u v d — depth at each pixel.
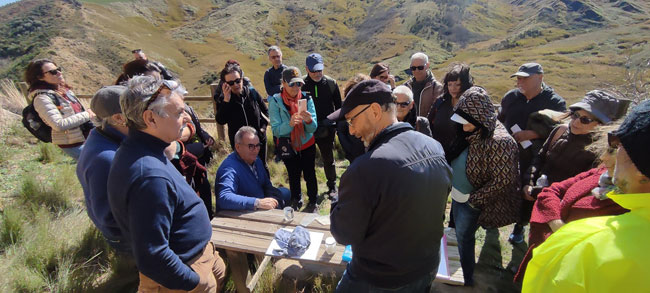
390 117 1.47
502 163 2.11
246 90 3.98
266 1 153.38
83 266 2.71
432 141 1.51
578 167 2.24
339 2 163.12
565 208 1.79
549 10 128.12
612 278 0.80
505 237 3.31
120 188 1.41
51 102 3.22
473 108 2.05
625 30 100.38
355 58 116.50
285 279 2.77
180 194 1.57
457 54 108.88
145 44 98.88
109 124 1.98
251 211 2.66
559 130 2.46
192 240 1.66
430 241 1.52
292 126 3.46
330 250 2.12
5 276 2.50
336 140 5.89
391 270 1.51
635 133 0.82
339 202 1.48
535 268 0.98
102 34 90.62
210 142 3.51
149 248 1.40
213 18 137.00
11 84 7.75
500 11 152.12
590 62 75.69
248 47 113.88
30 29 84.12
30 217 3.36
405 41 118.94
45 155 4.91
